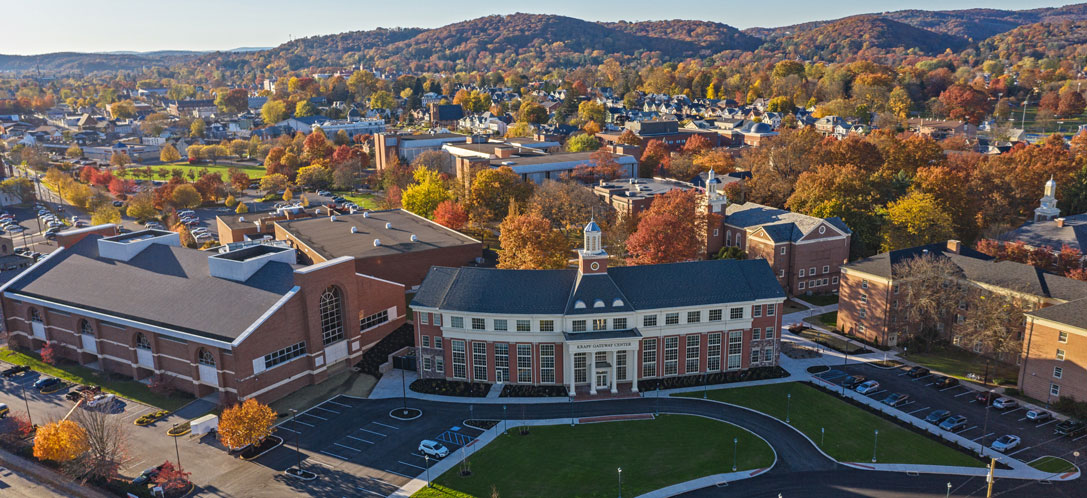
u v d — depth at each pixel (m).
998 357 108.94
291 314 104.62
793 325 126.62
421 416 97.50
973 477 80.31
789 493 78.38
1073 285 105.38
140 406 102.25
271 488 81.12
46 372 114.88
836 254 146.50
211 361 102.06
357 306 115.19
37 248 178.38
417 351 108.19
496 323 103.50
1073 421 90.94
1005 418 93.56
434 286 107.69
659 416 96.38
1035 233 146.38
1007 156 195.12
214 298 107.81
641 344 104.88
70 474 84.50
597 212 178.62
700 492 79.06
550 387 104.25
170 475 79.19
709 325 105.75
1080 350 92.06
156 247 125.00
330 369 111.62
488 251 168.88
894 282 116.00
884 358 114.25
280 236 162.75
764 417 95.44
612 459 86.06
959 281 117.75
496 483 81.44
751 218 157.62
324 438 92.31
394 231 160.25
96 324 112.38
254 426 86.62
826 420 94.25
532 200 183.88
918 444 87.75
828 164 190.88
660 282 106.25
